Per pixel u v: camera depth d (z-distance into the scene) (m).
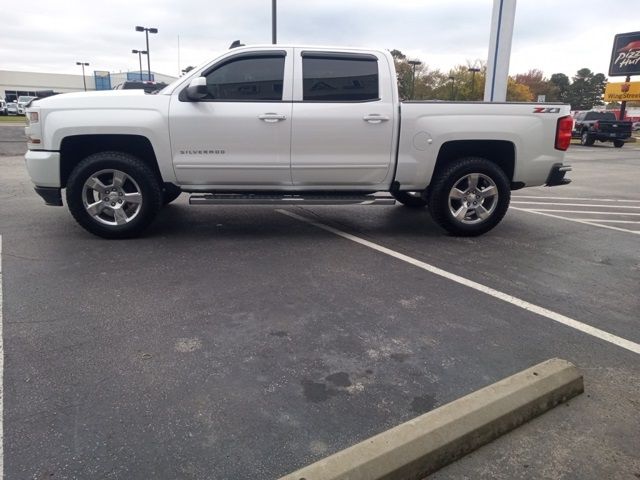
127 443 2.37
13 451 2.30
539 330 3.62
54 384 2.83
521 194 10.14
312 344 3.34
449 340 3.44
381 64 5.60
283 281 4.49
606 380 2.98
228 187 5.66
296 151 5.52
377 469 2.14
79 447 2.34
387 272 4.78
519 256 5.39
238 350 3.25
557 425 2.58
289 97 5.47
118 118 5.28
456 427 2.37
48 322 3.58
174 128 5.34
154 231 6.13
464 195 5.93
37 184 5.45
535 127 5.75
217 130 5.38
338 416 2.60
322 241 5.81
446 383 2.91
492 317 3.82
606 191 10.70
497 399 2.56
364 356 3.20
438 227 6.60
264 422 2.54
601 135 26.23
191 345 3.29
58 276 4.49
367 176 5.71
